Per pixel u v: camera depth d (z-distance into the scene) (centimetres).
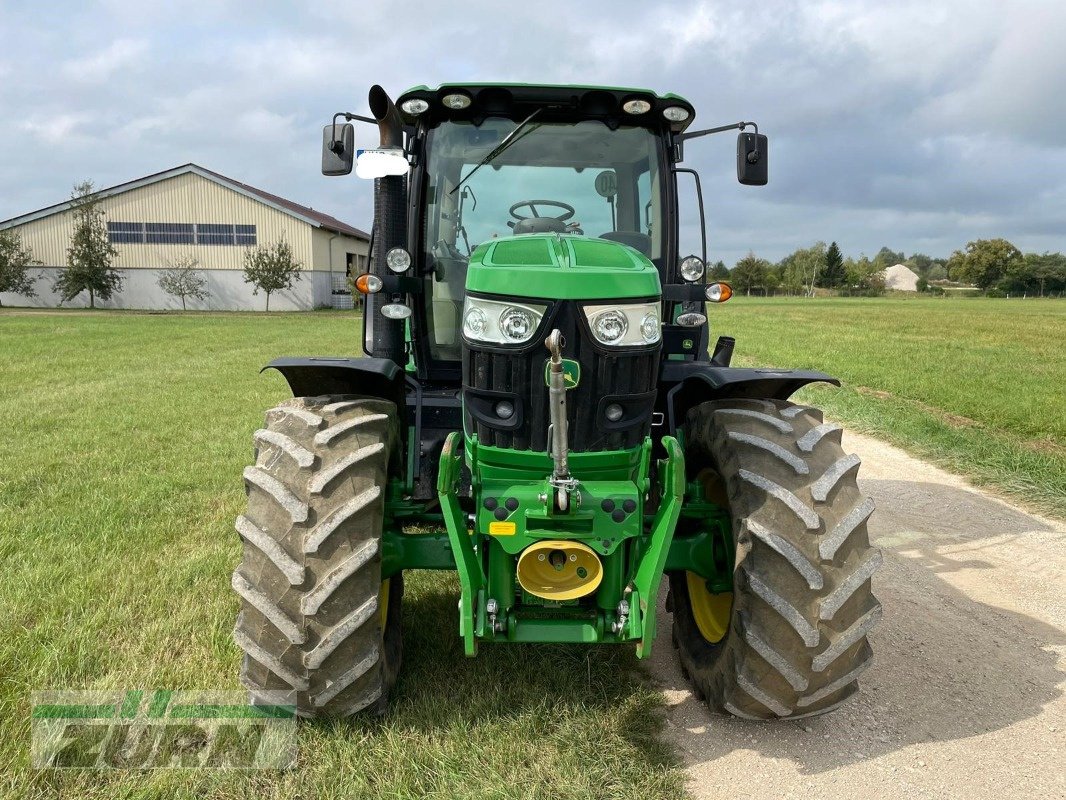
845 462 274
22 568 405
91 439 729
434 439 385
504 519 256
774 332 2450
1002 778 267
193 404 939
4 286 4147
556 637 259
